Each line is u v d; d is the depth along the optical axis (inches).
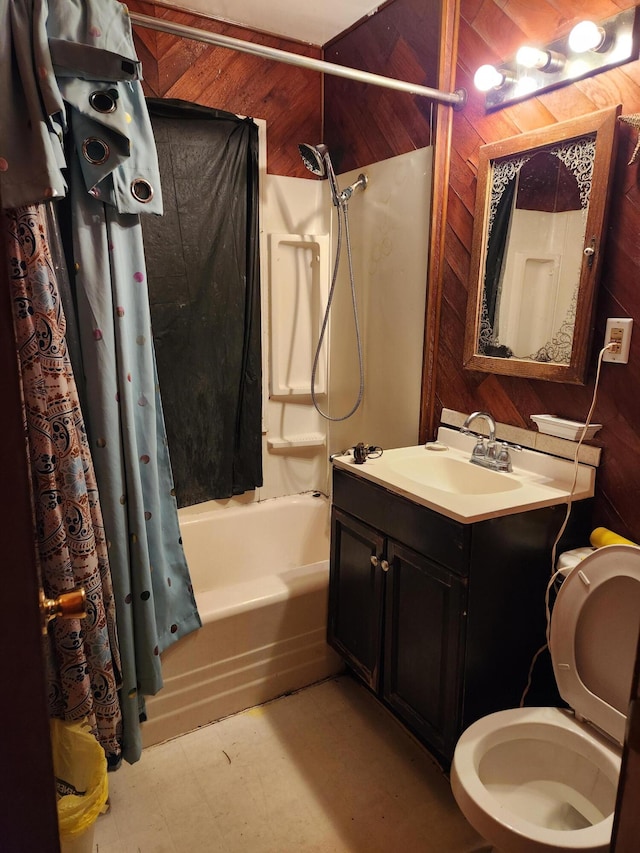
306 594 78.6
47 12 50.6
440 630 59.4
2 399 19.1
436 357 82.6
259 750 70.2
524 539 58.9
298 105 97.7
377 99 87.3
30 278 51.1
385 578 67.2
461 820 60.6
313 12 86.2
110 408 60.7
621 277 58.1
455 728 58.7
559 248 63.3
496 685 60.4
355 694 80.5
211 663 73.3
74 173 57.4
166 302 89.1
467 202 74.7
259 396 100.7
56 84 49.7
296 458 109.1
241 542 101.3
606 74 57.2
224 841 58.2
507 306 70.2
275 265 99.2
